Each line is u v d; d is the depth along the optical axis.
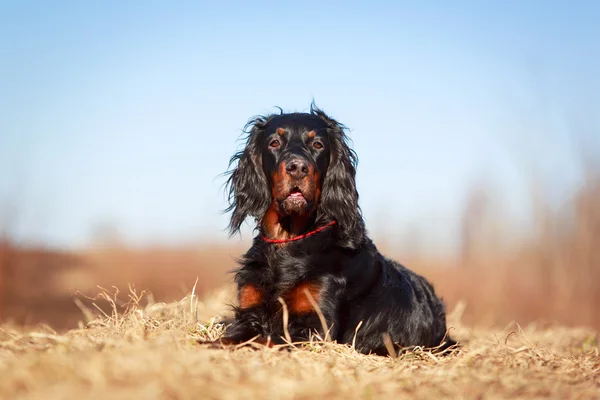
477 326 9.20
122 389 2.59
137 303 4.81
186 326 4.59
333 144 4.91
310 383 2.96
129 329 4.09
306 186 4.51
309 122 4.84
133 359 2.85
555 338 6.80
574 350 5.76
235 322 4.56
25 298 11.52
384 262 5.09
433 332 5.25
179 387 2.64
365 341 4.66
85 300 11.81
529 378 3.54
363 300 4.69
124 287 13.28
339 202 4.77
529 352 4.46
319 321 4.35
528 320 12.01
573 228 13.33
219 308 6.21
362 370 3.47
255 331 4.36
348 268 4.63
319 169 4.73
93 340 3.56
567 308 12.82
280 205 4.55
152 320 4.62
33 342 3.73
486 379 3.40
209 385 2.75
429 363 4.08
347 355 3.94
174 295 11.86
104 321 4.78
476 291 14.31
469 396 3.09
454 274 15.40
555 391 3.26
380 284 4.83
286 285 4.45
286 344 3.86
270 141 4.83
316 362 3.52
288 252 4.58
